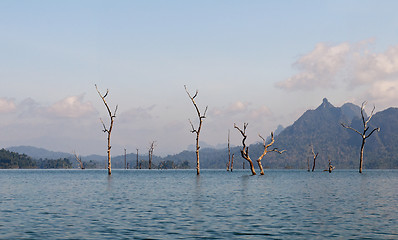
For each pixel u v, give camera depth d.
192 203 31.42
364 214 24.91
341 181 72.06
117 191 44.94
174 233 18.42
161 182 67.19
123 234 18.19
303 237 17.55
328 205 30.06
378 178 89.06
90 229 19.45
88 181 72.25
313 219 22.72
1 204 30.86
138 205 29.92
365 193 42.06
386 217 23.58
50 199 35.16
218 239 17.09
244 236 17.73
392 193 42.12
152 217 23.44
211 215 24.33
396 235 18.02
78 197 37.06
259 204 30.72
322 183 64.06
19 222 21.67
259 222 21.61
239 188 50.16
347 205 30.09
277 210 26.86
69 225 20.59
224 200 33.84
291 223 21.27
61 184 61.47
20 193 42.44
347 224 21.00
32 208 28.14
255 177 92.62
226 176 99.50
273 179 80.81
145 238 17.30
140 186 54.94
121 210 26.88
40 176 108.25
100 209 27.44
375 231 18.95
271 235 17.98
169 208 27.95
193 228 19.72
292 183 63.50
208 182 66.88
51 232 18.69
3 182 70.06
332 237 17.56
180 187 52.34
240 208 27.95
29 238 17.31
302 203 31.44
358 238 17.36
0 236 17.75
